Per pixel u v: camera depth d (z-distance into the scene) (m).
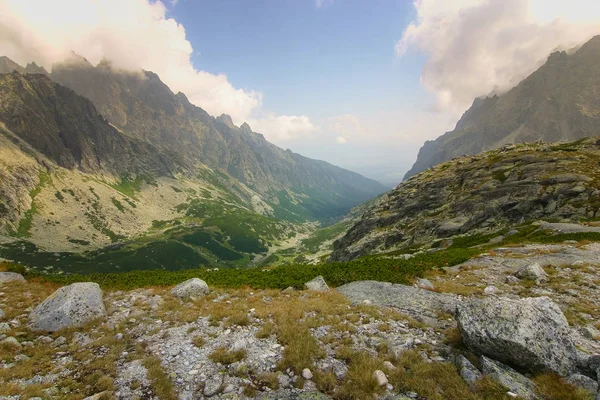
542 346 10.30
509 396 8.89
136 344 14.72
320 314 17.33
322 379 10.65
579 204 65.50
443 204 108.00
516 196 81.38
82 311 17.84
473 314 12.20
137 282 28.05
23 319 17.58
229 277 28.56
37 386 10.63
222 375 11.43
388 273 26.86
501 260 30.95
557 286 20.45
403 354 11.97
